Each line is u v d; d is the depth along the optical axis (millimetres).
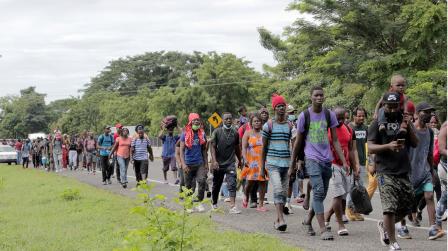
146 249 5844
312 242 8875
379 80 23344
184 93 60750
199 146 12266
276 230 9922
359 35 24094
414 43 22156
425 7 21188
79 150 29734
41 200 14602
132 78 111875
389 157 7734
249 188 12492
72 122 85875
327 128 9133
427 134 9070
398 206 7801
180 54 111000
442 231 8875
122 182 18234
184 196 6340
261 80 59562
